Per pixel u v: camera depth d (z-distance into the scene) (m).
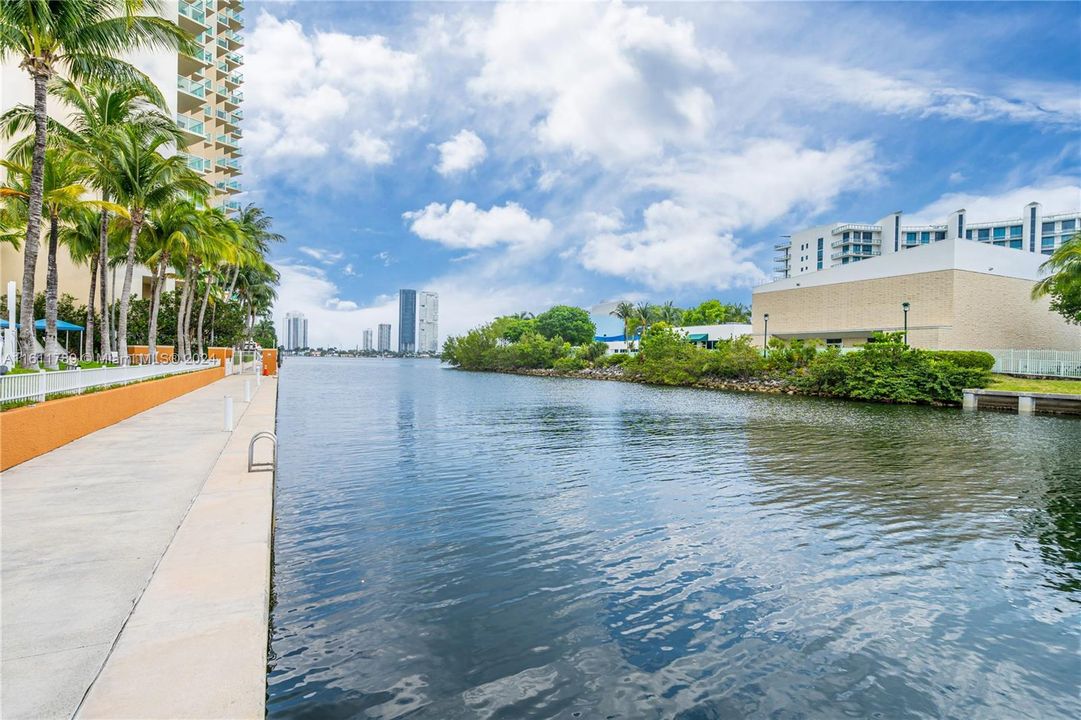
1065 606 6.55
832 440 19.22
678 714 4.50
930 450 17.22
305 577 6.97
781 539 8.76
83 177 24.86
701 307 104.75
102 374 15.45
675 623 6.00
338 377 67.88
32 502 7.51
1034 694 4.88
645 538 8.70
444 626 5.79
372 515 9.71
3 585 4.84
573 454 16.08
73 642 3.91
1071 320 41.72
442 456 15.50
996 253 45.03
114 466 9.92
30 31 16.02
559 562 7.65
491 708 4.47
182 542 5.99
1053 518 9.94
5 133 21.44
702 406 32.34
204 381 33.91
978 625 6.08
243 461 10.47
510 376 78.94
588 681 4.90
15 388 10.46
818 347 50.62
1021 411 30.08
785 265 132.62
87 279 38.78
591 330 107.81
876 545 8.54
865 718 4.53
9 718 3.06
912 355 35.97
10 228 28.48
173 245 30.70
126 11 16.66
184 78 54.06
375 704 4.46
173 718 3.11
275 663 5.02
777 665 5.25
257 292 70.12
